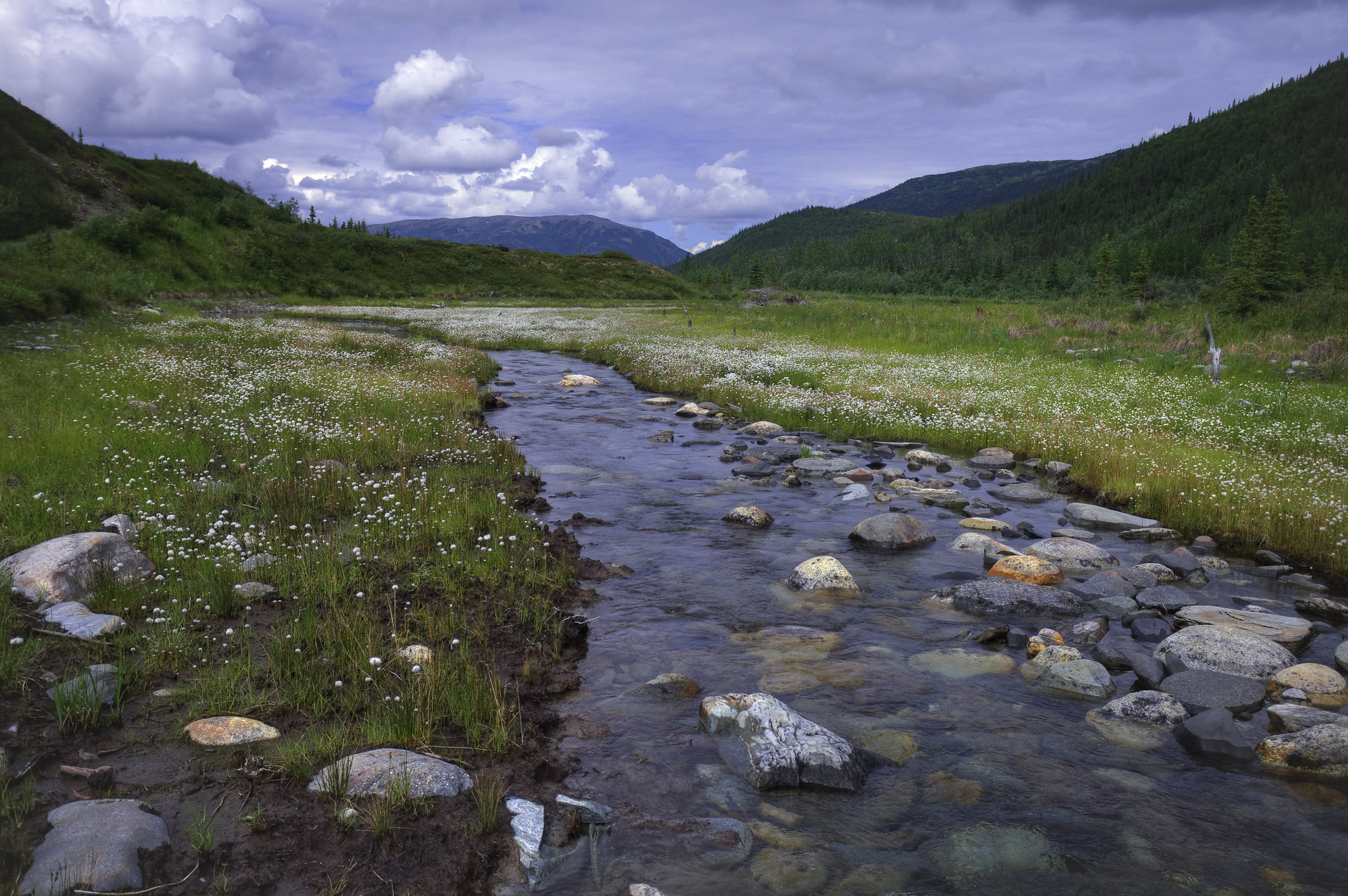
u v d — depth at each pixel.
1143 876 3.49
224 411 12.98
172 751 4.05
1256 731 4.84
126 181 61.00
